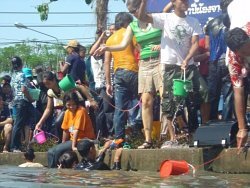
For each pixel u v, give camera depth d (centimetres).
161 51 911
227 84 931
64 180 684
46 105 1259
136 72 1014
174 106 901
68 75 1094
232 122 811
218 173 776
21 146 1247
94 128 1137
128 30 959
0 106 1337
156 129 1028
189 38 913
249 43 695
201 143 823
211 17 1130
